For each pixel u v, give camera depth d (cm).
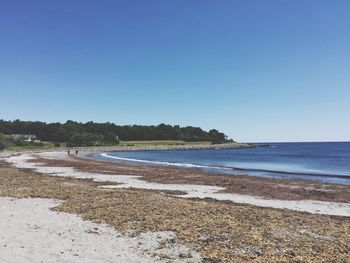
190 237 1308
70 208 1784
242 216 1645
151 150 15725
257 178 3669
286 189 2858
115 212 1684
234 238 1302
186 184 3097
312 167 6006
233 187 2930
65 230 1402
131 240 1279
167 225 1459
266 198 2425
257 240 1284
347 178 4062
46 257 1102
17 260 1073
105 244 1235
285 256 1132
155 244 1237
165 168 4972
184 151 14875
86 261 1076
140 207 1794
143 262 1077
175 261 1088
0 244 1218
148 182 3209
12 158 7219
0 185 2619
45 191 2323
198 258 1112
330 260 1104
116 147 15575
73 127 18375
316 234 1385
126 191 2397
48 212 1709
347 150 15250
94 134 17712
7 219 1567
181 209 1756
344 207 2148
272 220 1585
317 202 2306
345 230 1459
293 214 1794
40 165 5297
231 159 8625
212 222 1511
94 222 1520
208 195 2517
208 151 14975
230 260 1096
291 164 6812
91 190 2383
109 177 3609
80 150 13262
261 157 9662
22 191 2317
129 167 5016
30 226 1456
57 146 14550
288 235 1355
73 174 3925
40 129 18088
